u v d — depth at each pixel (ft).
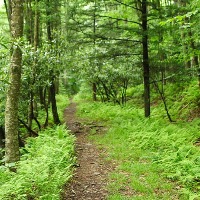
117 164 29.32
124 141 37.81
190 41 43.42
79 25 47.42
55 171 23.04
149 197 21.30
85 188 23.73
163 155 29.86
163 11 43.80
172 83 66.49
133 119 51.42
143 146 34.50
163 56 54.13
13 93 26.27
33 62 41.47
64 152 28.76
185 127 41.55
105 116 58.80
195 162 26.58
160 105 59.67
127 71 68.08
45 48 45.37
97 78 74.49
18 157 26.55
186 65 59.36
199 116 44.86
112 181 24.88
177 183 23.65
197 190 21.98
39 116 62.03
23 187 19.95
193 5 30.68
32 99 45.62
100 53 50.80
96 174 26.78
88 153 34.09
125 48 48.62
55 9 51.31
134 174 25.99
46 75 45.27
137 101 72.84
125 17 52.26
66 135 39.37
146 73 48.39
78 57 57.21
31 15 58.85
